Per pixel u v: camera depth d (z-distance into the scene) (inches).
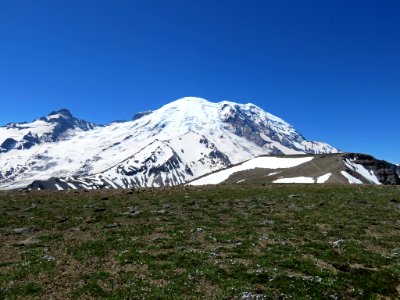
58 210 1900.8
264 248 1262.3
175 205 2066.9
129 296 881.5
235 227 1566.2
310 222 1685.5
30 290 906.1
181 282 965.8
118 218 1707.7
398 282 1071.6
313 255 1227.2
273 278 1006.4
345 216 1819.6
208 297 896.3
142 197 2378.2
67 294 895.1
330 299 937.5
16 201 2193.7
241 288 938.7
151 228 1515.7
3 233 1412.4
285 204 2134.6
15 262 1088.8
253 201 2231.8
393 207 2062.0
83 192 2706.7
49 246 1253.7
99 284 949.2
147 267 1069.1
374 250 1331.2
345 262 1180.5
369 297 969.5
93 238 1358.3
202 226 1566.2
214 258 1147.3
